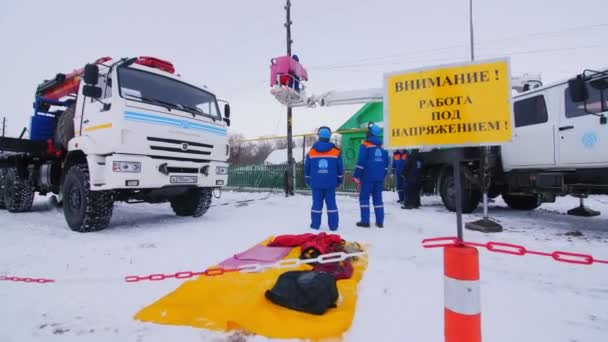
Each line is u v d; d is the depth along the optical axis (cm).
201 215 637
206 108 585
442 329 186
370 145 509
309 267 290
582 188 470
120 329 188
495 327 191
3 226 532
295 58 876
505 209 762
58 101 673
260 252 351
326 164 482
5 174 752
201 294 231
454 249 125
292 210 747
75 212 482
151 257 339
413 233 462
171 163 488
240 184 1573
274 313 200
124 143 434
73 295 238
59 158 615
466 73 138
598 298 232
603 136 431
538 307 217
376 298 230
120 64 461
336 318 194
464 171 629
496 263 318
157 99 499
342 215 658
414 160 741
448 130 138
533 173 533
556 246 385
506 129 130
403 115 146
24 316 205
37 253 355
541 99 523
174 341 174
